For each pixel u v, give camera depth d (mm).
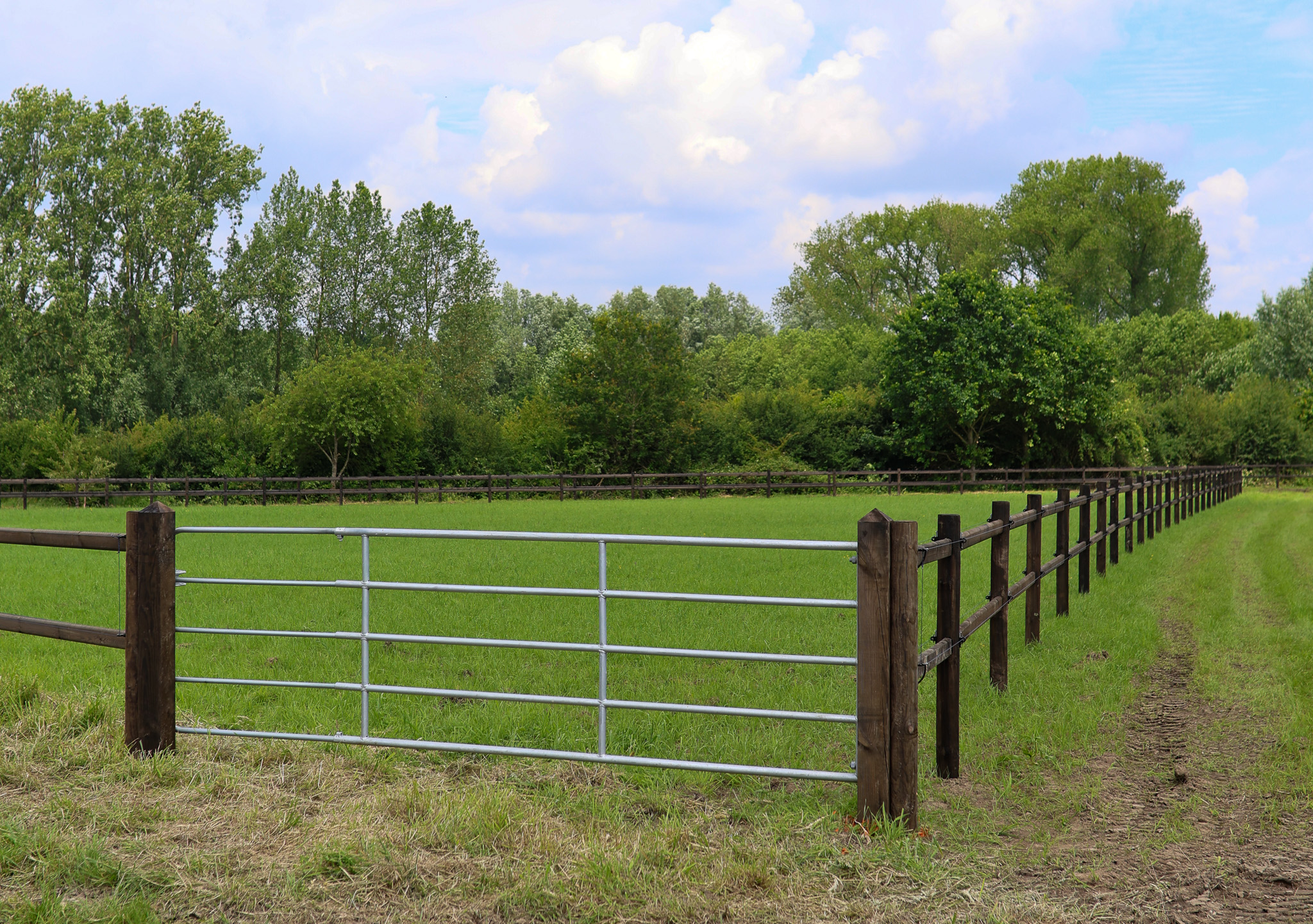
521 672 7254
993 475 39969
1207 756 5387
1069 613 9672
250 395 53656
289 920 3510
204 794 4664
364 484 36406
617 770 5082
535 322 96125
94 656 7875
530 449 41156
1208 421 45094
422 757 5309
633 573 12648
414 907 3596
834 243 66375
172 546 5262
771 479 37094
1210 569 12875
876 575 4297
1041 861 4039
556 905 3584
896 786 4297
